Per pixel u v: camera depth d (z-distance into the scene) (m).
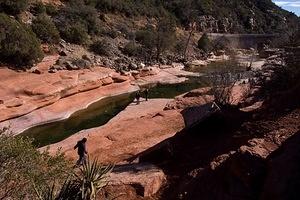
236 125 14.69
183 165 12.96
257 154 9.08
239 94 23.67
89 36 50.25
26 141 7.42
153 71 46.81
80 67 39.09
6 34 34.50
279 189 7.29
